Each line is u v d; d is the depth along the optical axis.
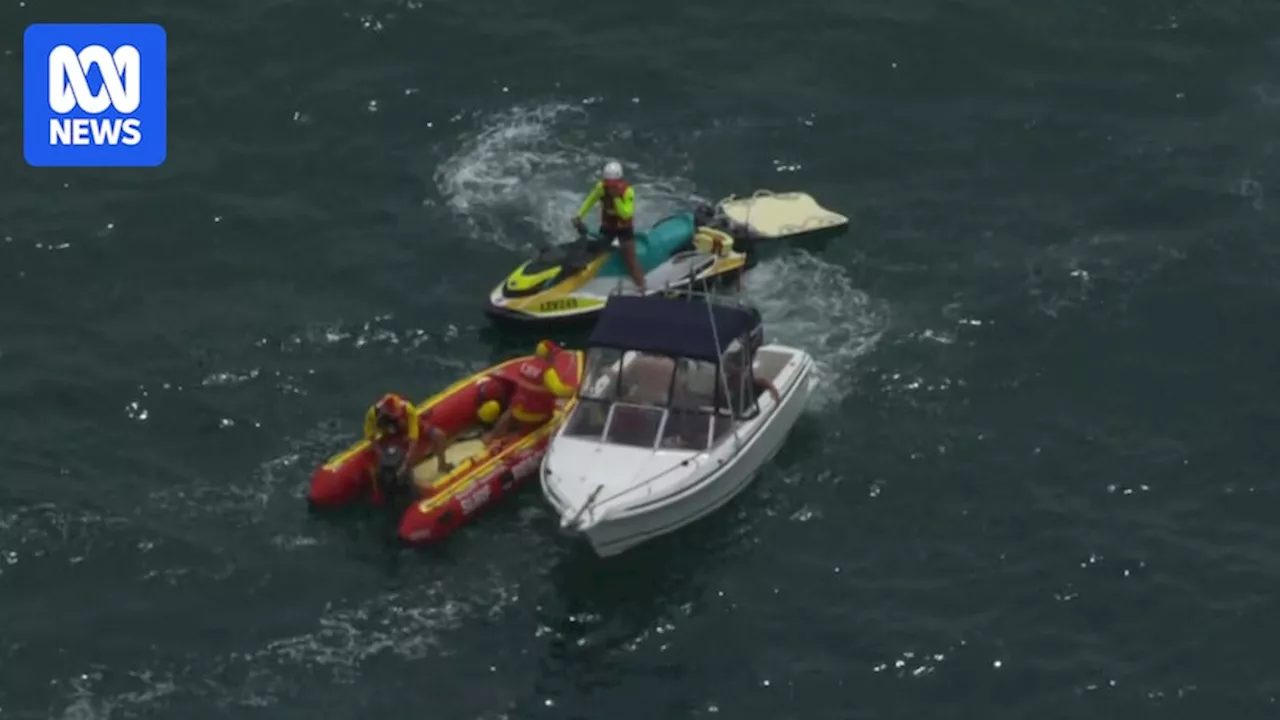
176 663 127.00
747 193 167.00
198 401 147.38
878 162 170.25
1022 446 143.62
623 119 173.88
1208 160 169.12
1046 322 154.00
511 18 184.12
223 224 163.88
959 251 161.00
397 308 156.00
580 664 127.75
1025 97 176.38
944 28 183.25
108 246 161.75
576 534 132.62
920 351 151.75
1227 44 180.88
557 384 139.50
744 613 131.38
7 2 182.62
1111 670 127.56
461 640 129.00
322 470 138.00
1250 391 147.75
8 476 140.12
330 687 125.75
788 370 142.88
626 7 185.75
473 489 136.00
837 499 139.62
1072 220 163.75
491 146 171.00
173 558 134.38
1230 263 158.88
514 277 153.38
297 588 132.38
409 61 179.38
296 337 153.12
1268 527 137.25
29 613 130.25
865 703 125.81
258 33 181.75
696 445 135.88
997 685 126.75
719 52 181.00
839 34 182.88
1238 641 129.25
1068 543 136.25
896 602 132.38
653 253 155.88
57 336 153.12
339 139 171.88
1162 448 143.38
